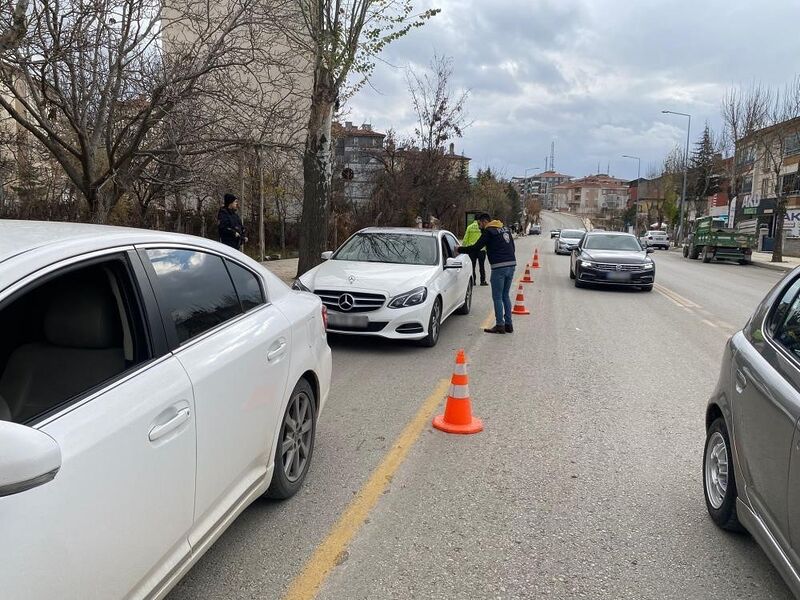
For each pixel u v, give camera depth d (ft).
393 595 9.85
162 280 9.23
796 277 11.41
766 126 116.47
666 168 243.19
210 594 9.70
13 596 5.56
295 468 13.10
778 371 9.88
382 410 18.97
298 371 12.55
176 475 8.14
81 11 23.89
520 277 65.26
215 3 30.73
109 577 6.84
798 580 8.35
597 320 37.70
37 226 8.79
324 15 39.83
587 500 13.25
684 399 21.06
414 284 26.63
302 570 10.41
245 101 32.89
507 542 11.50
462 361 17.44
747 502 10.43
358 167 99.04
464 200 117.08
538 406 19.92
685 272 82.38
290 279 47.52
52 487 6.05
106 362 7.98
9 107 25.85
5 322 8.13
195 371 8.88
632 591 10.11
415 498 13.15
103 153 34.99
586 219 482.28
